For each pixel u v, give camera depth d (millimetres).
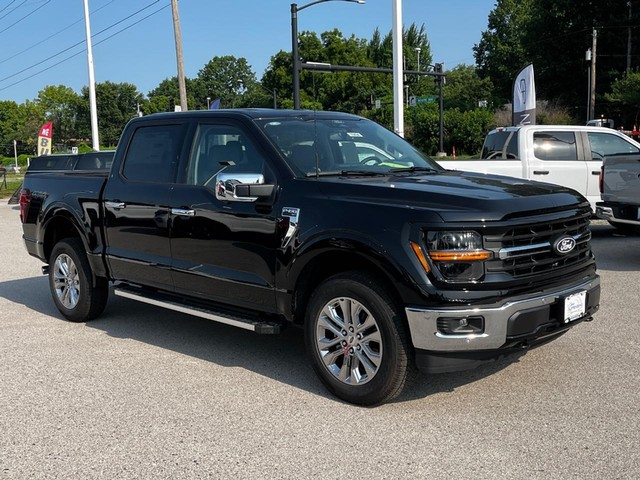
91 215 6207
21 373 5125
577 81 56844
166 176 5559
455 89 77000
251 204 4797
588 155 11445
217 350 5625
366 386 4211
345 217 4223
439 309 3838
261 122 5070
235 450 3725
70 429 4066
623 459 3479
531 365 4980
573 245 4277
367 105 76062
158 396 4578
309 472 3443
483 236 3879
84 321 6672
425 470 3424
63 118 126125
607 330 5840
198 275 5211
